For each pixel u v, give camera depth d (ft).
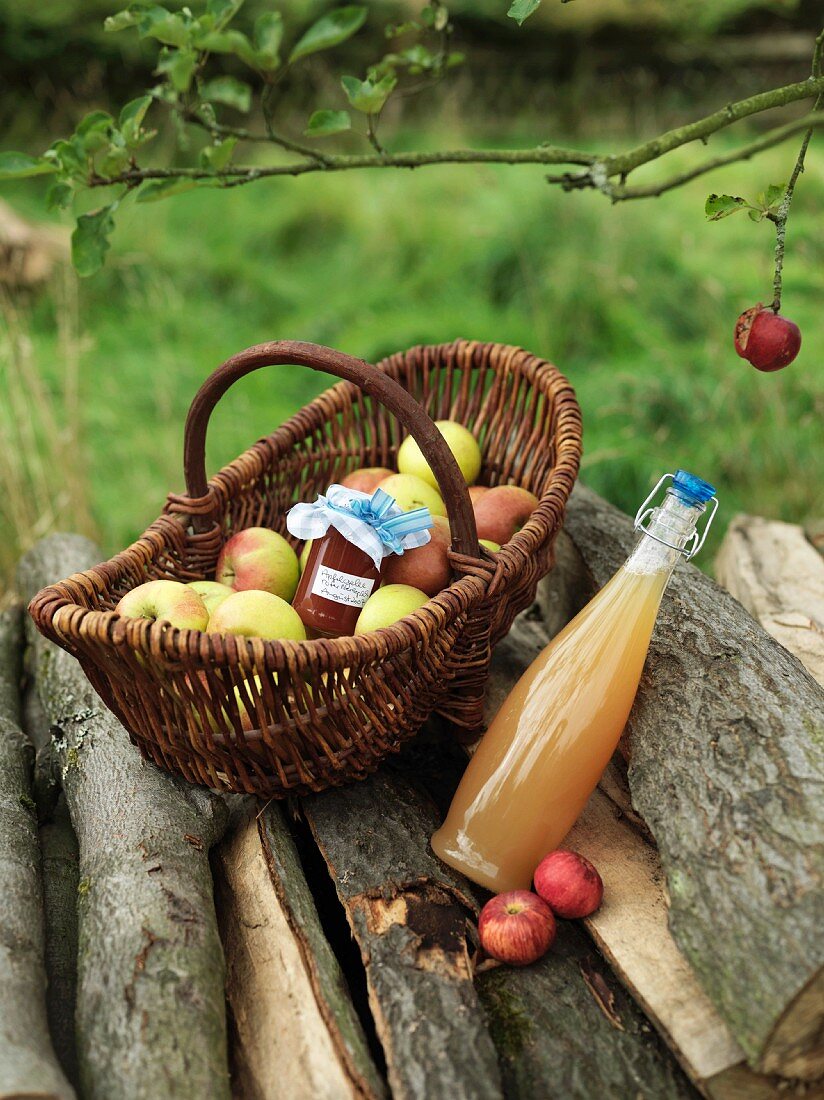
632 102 12.00
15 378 4.99
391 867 2.52
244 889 2.57
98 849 2.55
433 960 2.31
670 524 2.52
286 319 8.14
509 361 3.33
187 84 2.42
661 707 2.58
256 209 9.62
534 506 3.12
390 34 3.20
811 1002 1.97
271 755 2.49
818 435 5.23
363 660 2.37
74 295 7.18
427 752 3.16
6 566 4.73
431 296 7.83
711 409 5.53
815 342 6.12
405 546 2.74
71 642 2.38
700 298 6.82
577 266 7.22
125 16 2.40
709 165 2.69
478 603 2.60
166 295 7.89
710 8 11.41
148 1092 2.00
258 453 3.19
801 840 2.13
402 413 2.54
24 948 2.31
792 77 11.50
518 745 2.56
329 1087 2.10
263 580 2.87
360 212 9.21
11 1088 1.90
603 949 2.35
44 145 10.91
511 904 2.38
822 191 8.09
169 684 2.37
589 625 2.60
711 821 2.27
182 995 2.17
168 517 2.94
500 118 11.84
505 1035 2.26
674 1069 2.21
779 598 3.61
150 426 6.25
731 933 2.10
